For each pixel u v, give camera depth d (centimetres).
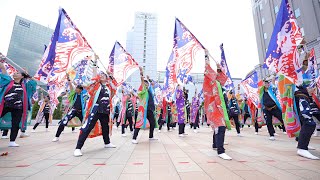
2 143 519
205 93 394
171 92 784
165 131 1044
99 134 466
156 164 298
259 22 2495
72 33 477
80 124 633
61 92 776
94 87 428
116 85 486
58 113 2006
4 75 470
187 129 1209
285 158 339
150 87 601
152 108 600
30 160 326
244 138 671
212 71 390
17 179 225
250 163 302
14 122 468
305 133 357
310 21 1731
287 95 408
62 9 484
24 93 519
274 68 423
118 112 1218
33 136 714
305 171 256
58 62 455
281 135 776
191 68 502
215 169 268
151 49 6531
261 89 648
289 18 422
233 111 764
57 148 452
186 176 236
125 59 618
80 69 648
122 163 305
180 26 543
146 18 6756
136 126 550
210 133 895
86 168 276
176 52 554
